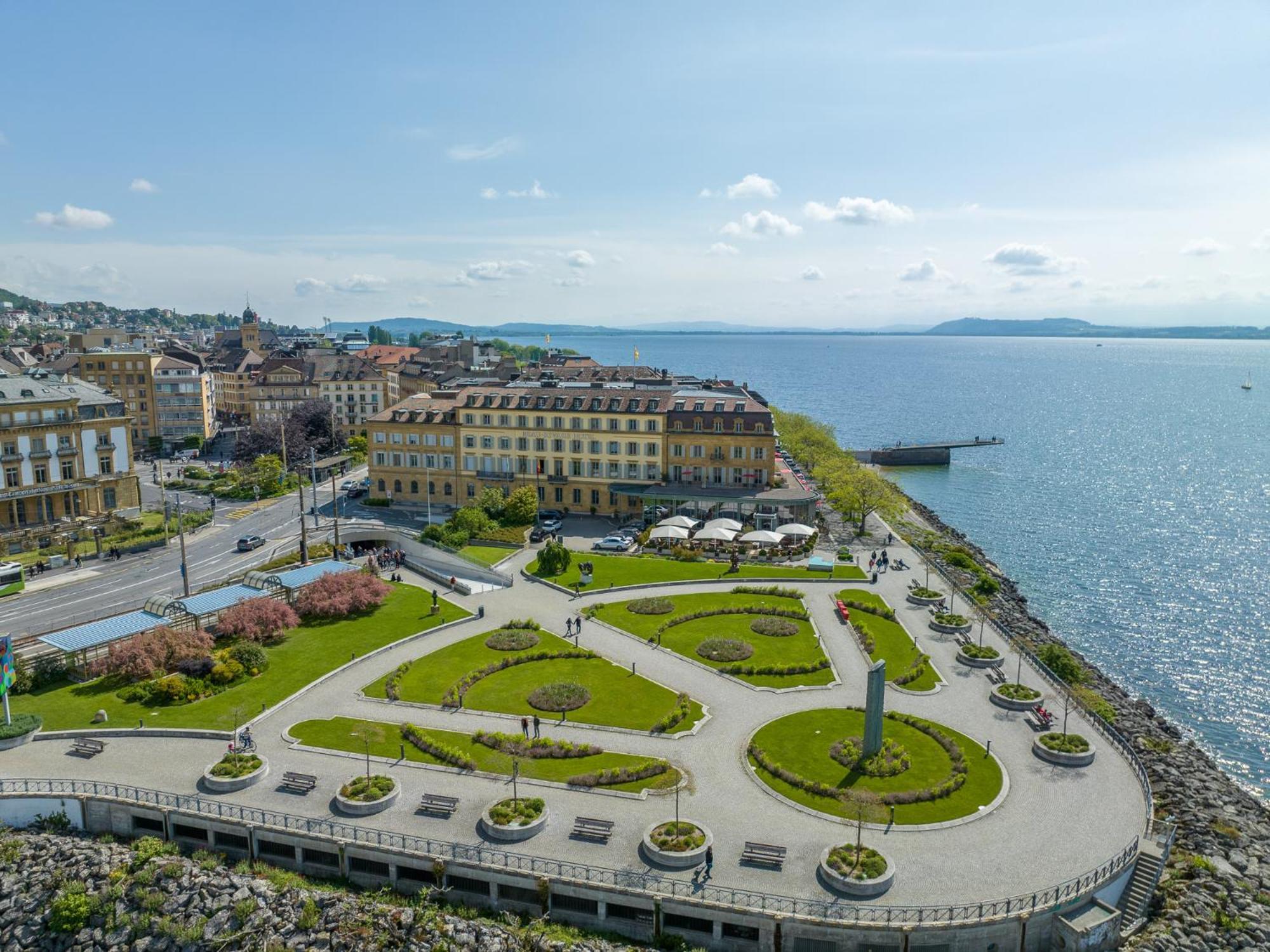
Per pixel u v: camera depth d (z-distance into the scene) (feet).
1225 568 461.37
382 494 517.14
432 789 194.80
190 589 338.95
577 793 192.85
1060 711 235.61
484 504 449.89
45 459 430.20
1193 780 237.25
